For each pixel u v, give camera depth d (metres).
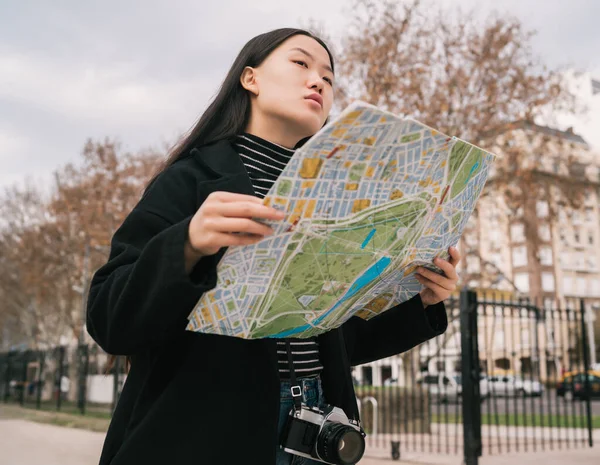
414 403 8.36
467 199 1.11
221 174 1.15
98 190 19.11
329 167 0.84
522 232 14.45
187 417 1.00
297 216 0.86
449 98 11.06
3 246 24.62
